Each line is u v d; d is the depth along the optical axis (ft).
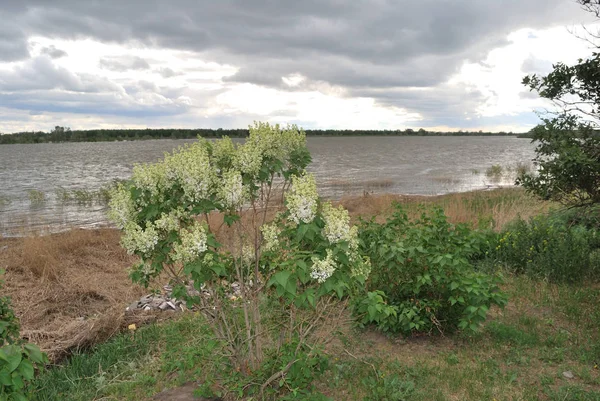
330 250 11.81
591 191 19.54
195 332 19.27
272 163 13.47
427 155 249.34
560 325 19.67
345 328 19.52
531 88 21.07
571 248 25.39
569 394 14.35
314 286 13.25
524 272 26.43
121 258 32.65
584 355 16.80
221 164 13.87
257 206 15.76
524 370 16.15
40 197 75.10
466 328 18.66
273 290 15.02
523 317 20.27
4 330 12.07
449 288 18.39
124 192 12.99
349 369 16.29
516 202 46.68
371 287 19.26
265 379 13.70
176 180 12.84
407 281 18.79
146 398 14.74
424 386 15.08
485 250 28.96
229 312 16.03
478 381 15.34
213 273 13.16
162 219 12.39
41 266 27.48
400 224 22.06
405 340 18.79
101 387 15.38
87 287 25.17
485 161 191.11
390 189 91.81
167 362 16.53
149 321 21.06
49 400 14.84
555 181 19.80
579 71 19.62
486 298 17.15
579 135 19.90
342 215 12.24
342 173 129.70
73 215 60.85
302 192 11.81
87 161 200.75
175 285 14.24
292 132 13.88
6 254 31.14
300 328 14.35
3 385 9.23
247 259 14.60
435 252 18.63
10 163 191.01
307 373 12.76
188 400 14.37
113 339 19.07
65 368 16.83
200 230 12.11
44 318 21.63
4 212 63.31
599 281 24.40
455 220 38.22
